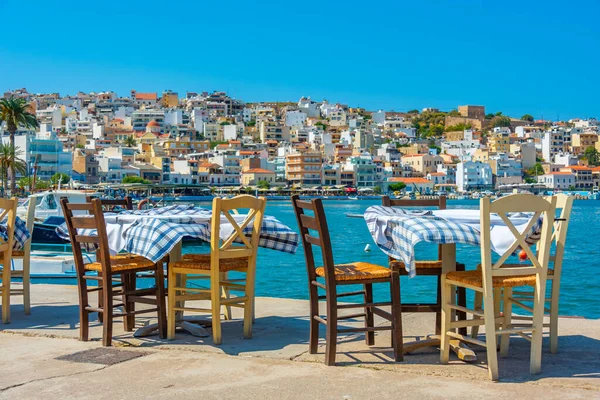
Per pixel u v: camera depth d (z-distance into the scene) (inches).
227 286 316.2
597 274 1100.5
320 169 7066.9
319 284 270.2
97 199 290.5
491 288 237.5
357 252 1533.0
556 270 270.7
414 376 243.1
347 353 277.6
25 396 225.0
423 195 7066.9
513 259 546.6
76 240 303.4
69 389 231.8
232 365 259.1
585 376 242.4
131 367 257.9
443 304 260.5
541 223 264.2
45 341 306.2
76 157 5989.2
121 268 301.9
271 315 367.6
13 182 3388.3
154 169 6510.8
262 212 303.0
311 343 276.4
